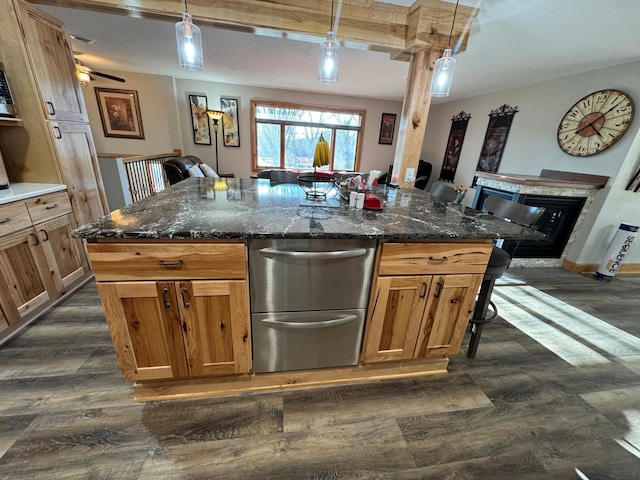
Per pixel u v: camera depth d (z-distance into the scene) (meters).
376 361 1.53
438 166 6.14
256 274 1.23
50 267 2.03
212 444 1.21
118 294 1.14
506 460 1.21
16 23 1.76
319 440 1.26
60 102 2.10
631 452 1.26
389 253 1.29
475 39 2.41
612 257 3.05
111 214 1.28
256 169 6.30
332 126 6.38
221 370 1.37
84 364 1.58
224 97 5.65
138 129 5.34
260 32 2.08
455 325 1.53
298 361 1.47
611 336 2.13
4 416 1.27
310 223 1.29
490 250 1.40
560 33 2.20
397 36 2.21
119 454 1.15
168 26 2.72
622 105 2.75
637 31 2.04
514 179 3.08
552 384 1.65
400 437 1.29
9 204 1.69
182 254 1.12
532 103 3.76
